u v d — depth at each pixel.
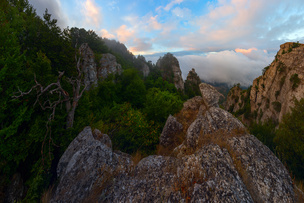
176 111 16.59
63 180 5.24
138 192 4.64
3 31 6.25
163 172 5.29
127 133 11.45
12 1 13.66
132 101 29.91
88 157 5.76
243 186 4.22
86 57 32.97
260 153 5.28
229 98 148.00
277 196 4.09
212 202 3.71
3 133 5.29
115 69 42.16
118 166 5.70
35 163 6.48
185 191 4.30
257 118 77.69
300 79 51.78
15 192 5.49
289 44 77.00
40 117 7.05
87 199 4.70
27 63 8.50
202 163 5.04
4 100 5.64
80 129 8.81
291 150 7.47
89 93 20.70
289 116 8.36
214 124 7.52
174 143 10.95
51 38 13.59
